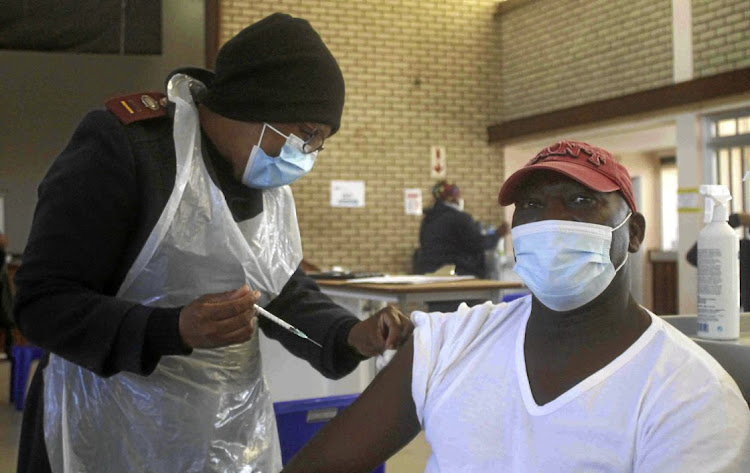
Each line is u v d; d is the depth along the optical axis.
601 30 8.27
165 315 1.25
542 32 9.02
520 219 1.13
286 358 3.73
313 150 1.51
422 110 9.20
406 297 3.46
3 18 8.00
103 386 1.45
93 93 8.87
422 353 1.21
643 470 1.00
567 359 1.09
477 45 9.49
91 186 1.34
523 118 8.88
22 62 8.77
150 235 1.40
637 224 1.15
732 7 6.95
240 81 1.44
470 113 9.45
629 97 7.53
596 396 1.05
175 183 1.41
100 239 1.35
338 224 8.79
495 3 9.58
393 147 9.05
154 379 1.46
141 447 1.46
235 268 1.50
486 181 9.51
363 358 1.56
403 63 9.10
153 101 1.48
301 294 1.69
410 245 9.09
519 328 1.17
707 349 1.28
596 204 1.09
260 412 1.61
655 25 7.68
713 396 1.00
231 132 1.48
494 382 1.14
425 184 9.20
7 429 4.81
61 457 1.45
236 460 1.53
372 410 1.27
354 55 8.88
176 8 8.49
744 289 2.20
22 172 8.82
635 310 1.12
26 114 8.80
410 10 9.13
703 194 1.34
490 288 3.62
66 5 8.12
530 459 1.06
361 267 8.86
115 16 8.25
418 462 3.71
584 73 8.49
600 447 1.03
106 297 1.31
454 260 6.23
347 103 8.85
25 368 5.45
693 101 6.95
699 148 7.19
